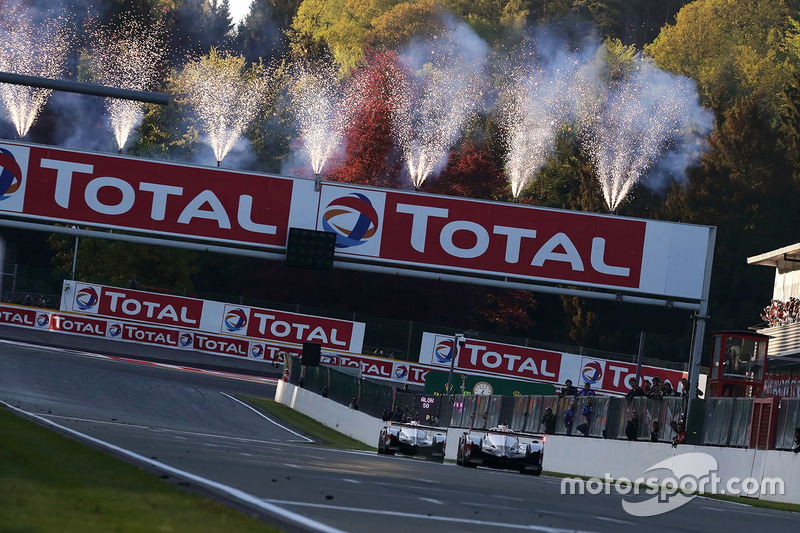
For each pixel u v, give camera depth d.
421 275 130.75
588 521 50.53
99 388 188.25
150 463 58.75
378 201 131.00
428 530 40.38
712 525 55.50
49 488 40.84
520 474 114.56
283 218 131.12
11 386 173.88
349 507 45.81
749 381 149.88
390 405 171.75
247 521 36.34
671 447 112.88
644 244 130.62
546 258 130.62
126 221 131.38
